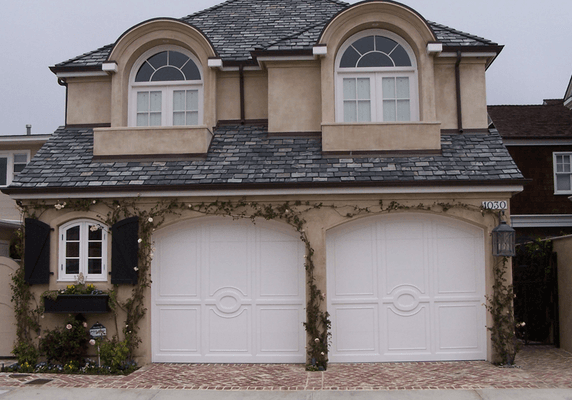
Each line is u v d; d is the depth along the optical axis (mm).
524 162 17906
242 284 9438
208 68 10789
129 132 10148
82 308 8984
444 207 9117
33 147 15562
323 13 12859
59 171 9750
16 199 9453
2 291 9727
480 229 9328
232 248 9500
